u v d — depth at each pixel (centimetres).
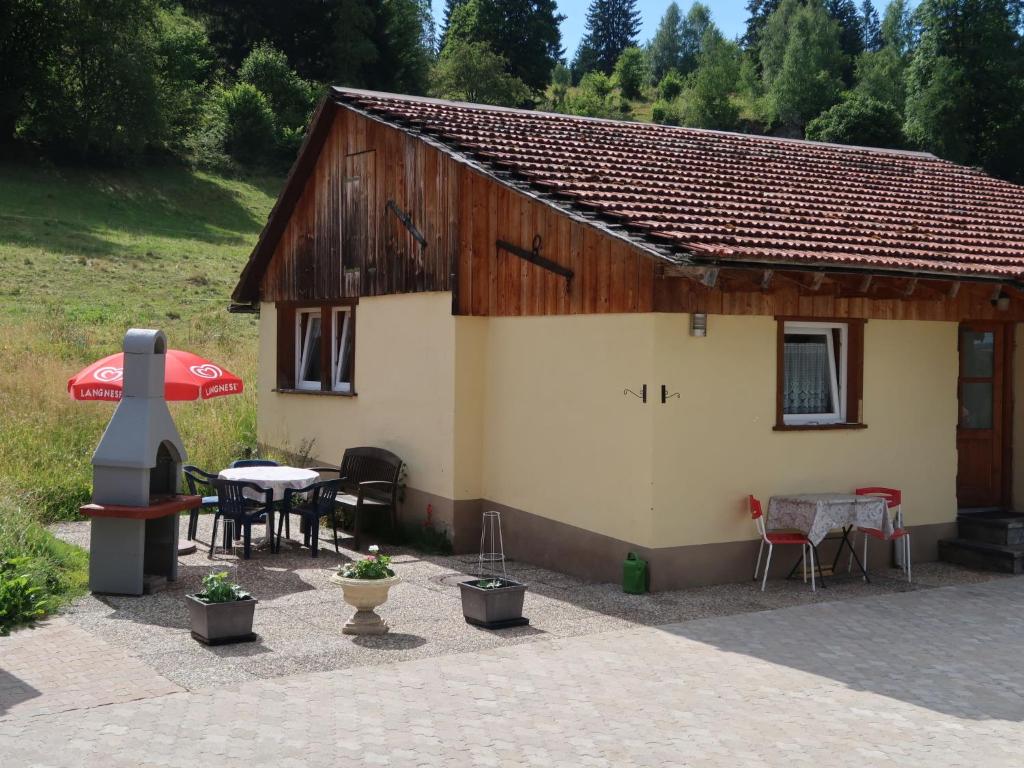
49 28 5191
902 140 5428
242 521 1053
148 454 876
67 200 4612
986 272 941
